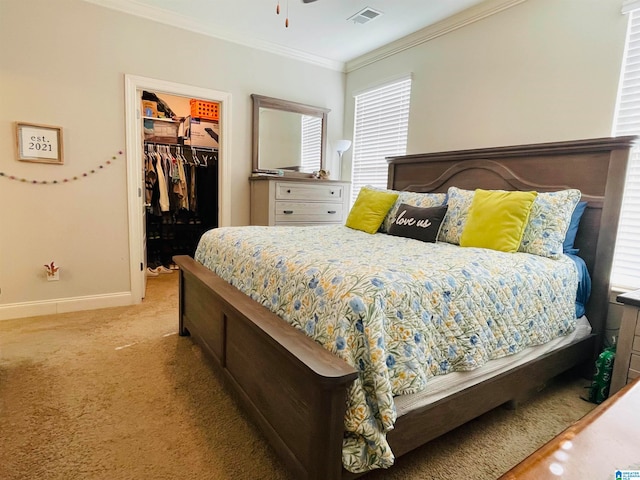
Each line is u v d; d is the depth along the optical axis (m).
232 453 1.47
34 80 2.75
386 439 1.22
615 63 2.25
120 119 3.11
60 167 2.91
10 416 1.65
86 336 2.57
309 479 1.13
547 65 2.57
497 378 1.58
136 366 2.16
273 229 2.60
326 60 4.23
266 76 3.88
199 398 1.85
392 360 1.20
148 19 3.15
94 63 2.96
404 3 2.92
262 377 1.44
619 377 1.77
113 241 3.19
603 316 2.13
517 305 1.63
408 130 3.66
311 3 2.96
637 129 2.19
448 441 1.58
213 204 4.95
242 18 3.26
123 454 1.44
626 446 0.54
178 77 3.35
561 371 1.94
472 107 3.06
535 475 0.47
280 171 4.05
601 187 2.13
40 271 2.92
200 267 2.33
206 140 4.95
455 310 1.40
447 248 2.02
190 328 2.43
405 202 2.86
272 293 1.57
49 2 2.74
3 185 2.73
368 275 1.31
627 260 2.27
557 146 2.30
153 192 4.35
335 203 4.00
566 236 2.14
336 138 4.48
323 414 1.06
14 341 2.45
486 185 2.73
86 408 1.73
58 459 1.40
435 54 3.35
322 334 1.22
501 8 2.81
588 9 2.35
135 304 3.31
